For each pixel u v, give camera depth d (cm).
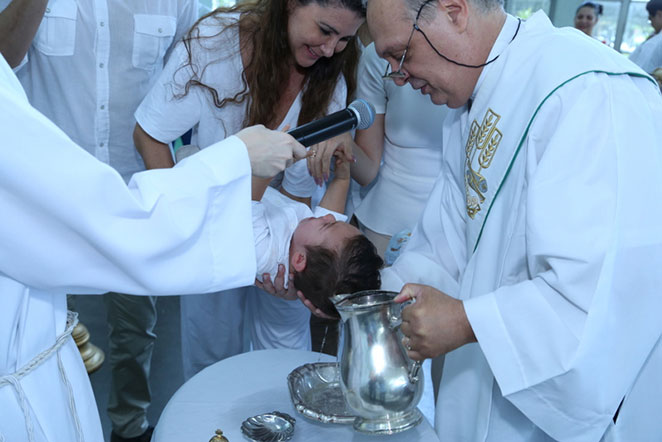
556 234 98
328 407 117
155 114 168
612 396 102
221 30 162
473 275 124
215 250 94
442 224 149
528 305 100
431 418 230
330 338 233
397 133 193
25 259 82
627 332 100
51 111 190
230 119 173
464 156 136
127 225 83
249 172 97
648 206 98
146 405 222
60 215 79
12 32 162
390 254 178
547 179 100
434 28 114
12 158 76
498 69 118
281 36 158
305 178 182
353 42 173
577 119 100
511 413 122
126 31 185
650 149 100
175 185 89
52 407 89
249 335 233
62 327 94
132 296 208
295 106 174
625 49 569
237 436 109
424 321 101
